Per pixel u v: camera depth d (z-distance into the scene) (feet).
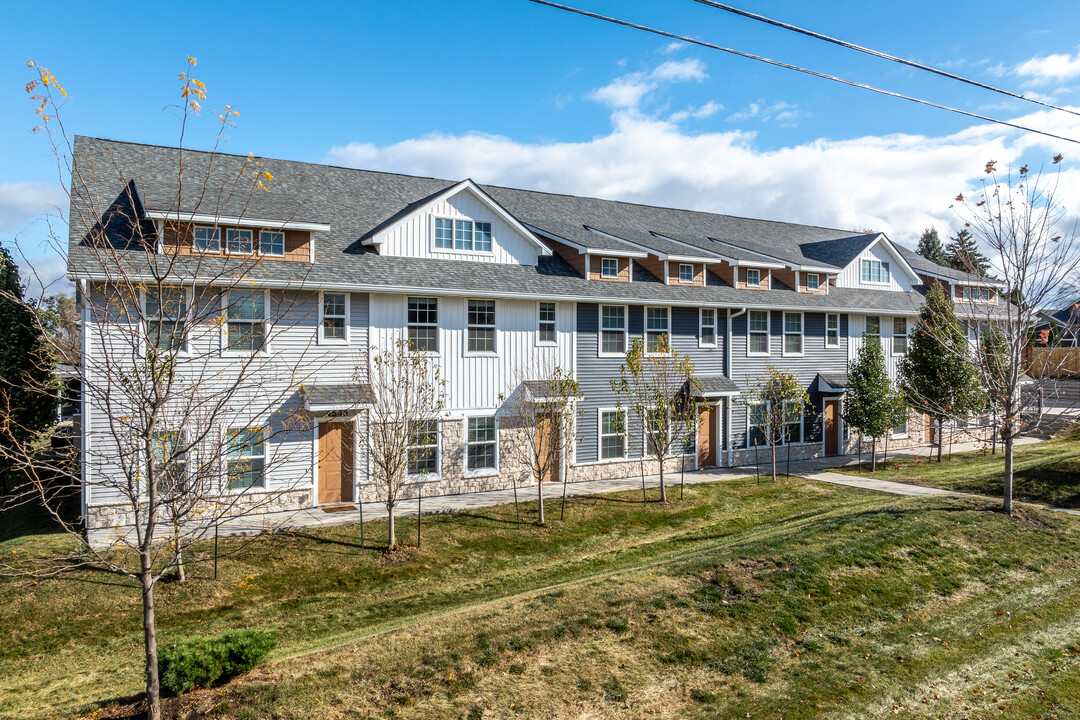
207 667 27.61
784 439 85.10
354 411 57.88
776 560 41.73
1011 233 51.16
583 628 33.30
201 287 48.98
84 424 49.19
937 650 33.83
